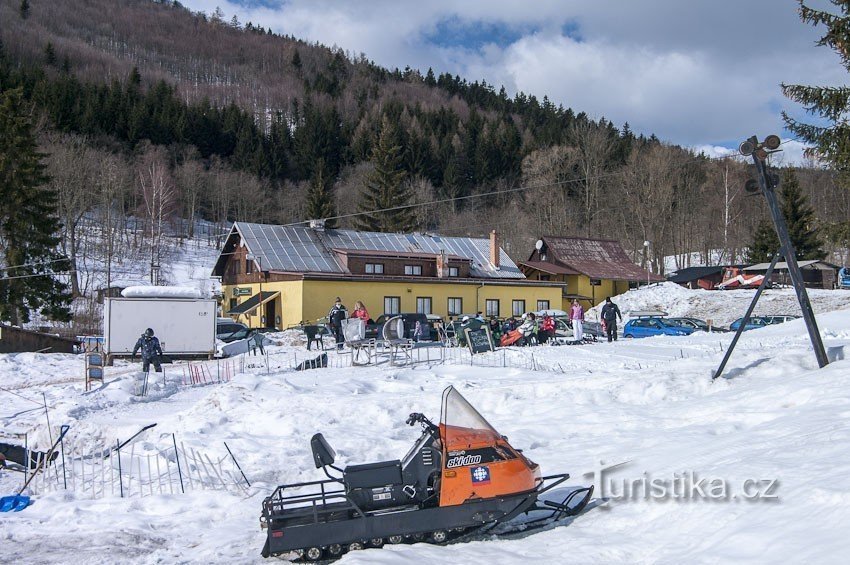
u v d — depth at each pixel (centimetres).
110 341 3228
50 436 1772
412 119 13650
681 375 1677
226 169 11600
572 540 791
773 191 1584
